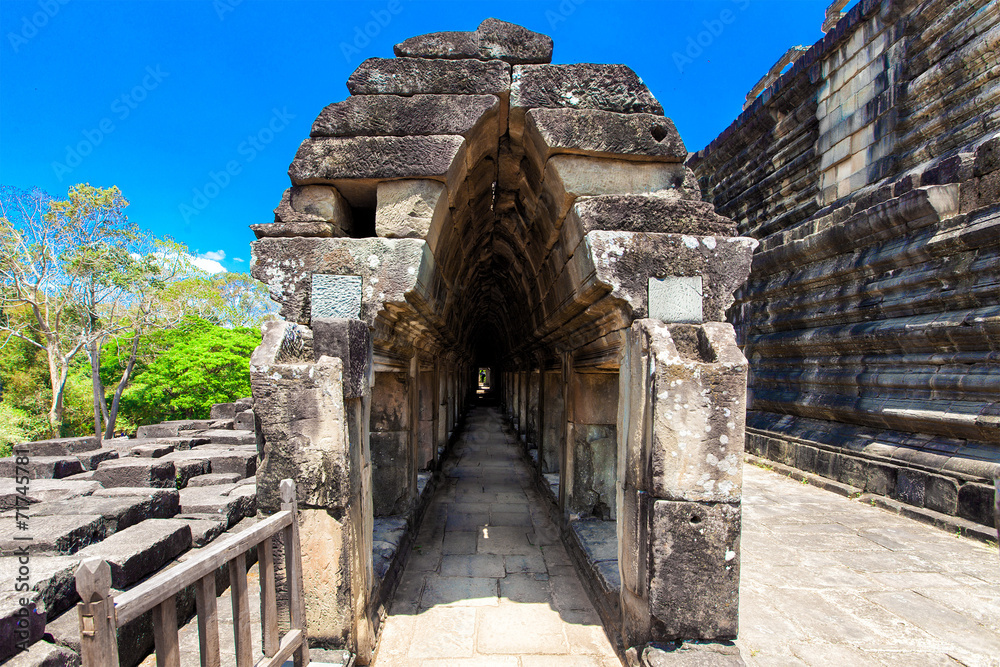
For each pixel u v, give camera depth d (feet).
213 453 19.74
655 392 7.94
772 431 26.55
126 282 54.80
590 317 10.97
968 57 18.78
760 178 31.19
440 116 9.27
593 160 9.41
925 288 18.92
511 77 9.56
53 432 51.44
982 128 18.52
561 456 15.33
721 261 8.84
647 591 7.93
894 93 21.77
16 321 58.54
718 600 7.82
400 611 10.50
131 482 15.57
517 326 24.77
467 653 9.06
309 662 7.88
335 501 7.98
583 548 12.01
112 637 4.68
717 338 8.33
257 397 8.02
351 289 9.14
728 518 7.82
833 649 9.55
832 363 23.27
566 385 14.94
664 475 7.84
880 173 22.47
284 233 9.45
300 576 7.84
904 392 19.60
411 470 15.44
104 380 63.77
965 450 16.78
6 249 49.39
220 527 12.67
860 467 20.30
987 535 14.82
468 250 15.23
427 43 9.63
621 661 8.73
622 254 8.73
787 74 27.84
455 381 33.30
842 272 22.40
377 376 14.58
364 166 9.25
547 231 11.81
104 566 4.63
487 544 14.38
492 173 12.05
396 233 9.33
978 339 16.62
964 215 17.40
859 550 14.46
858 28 23.65
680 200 9.12
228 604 10.67
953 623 10.49
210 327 62.90
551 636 9.60
